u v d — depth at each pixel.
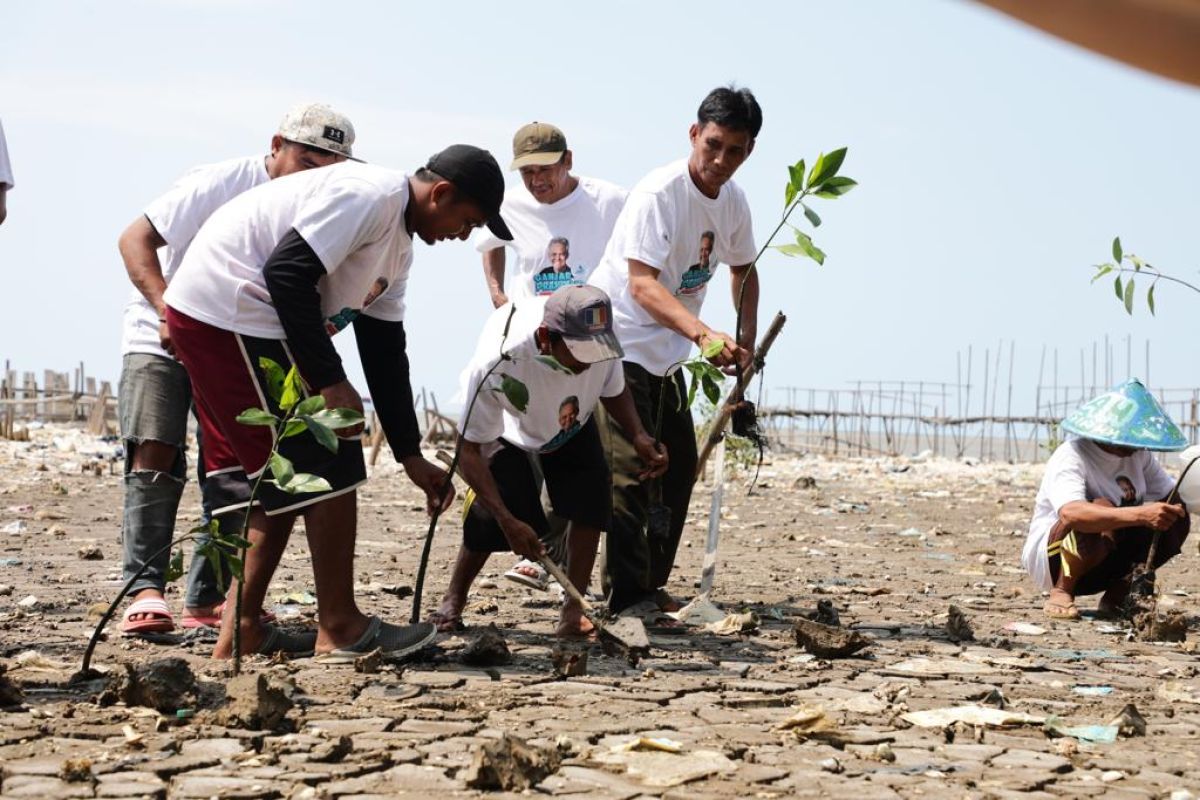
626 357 5.61
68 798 2.76
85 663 3.97
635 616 5.49
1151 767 3.31
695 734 3.53
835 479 21.80
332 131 4.93
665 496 5.84
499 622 5.54
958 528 12.20
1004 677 4.55
